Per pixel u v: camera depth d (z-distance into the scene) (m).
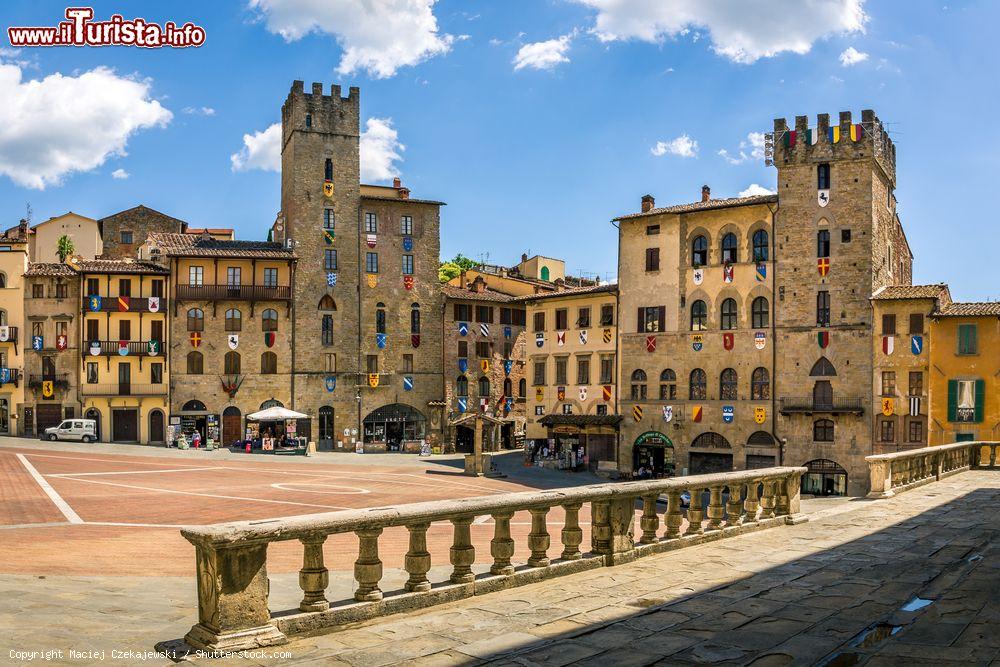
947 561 16.08
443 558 22.98
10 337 88.56
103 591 15.55
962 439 68.06
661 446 80.94
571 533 15.29
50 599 13.98
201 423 90.75
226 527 10.27
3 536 25.84
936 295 69.81
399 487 51.44
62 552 23.00
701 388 79.69
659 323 82.06
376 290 96.81
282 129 102.88
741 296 78.12
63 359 89.75
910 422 70.69
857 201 74.12
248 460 72.38
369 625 11.40
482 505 13.23
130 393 89.50
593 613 12.10
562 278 110.88
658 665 9.78
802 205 76.00
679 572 15.14
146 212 111.31
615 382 83.94
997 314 66.75
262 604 10.47
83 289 89.31
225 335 91.69
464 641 10.65
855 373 72.81
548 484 62.78
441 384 98.50
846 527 20.98
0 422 89.12
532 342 90.94
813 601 12.88
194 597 15.30
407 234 98.50
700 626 11.44
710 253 80.12
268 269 93.19
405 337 97.50
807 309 75.12
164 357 90.31
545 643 10.58
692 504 18.48
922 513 23.41
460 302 100.00
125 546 24.61
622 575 14.85
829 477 73.50
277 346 92.88
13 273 89.81
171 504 37.69
